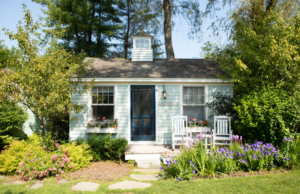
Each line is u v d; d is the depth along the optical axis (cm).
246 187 468
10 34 654
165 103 922
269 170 589
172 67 1054
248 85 877
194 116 939
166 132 920
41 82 667
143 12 1553
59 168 614
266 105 666
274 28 813
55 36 753
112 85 912
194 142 671
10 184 544
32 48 676
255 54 812
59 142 1022
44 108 664
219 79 922
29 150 661
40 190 490
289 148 631
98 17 2197
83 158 686
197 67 1064
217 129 844
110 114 916
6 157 638
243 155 591
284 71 791
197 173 558
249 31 862
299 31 788
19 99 653
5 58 2170
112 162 764
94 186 521
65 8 1912
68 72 695
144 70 996
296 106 649
